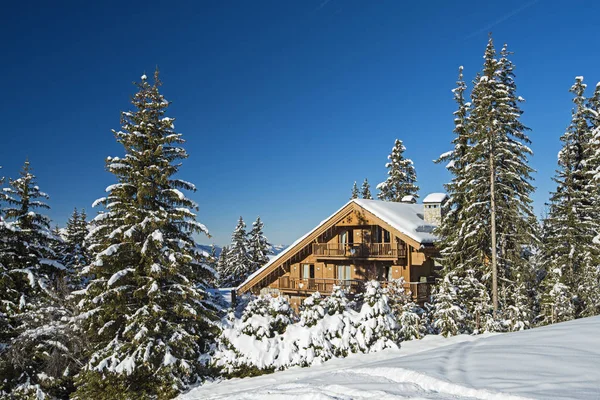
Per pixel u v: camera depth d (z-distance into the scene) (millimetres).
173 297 17031
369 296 17453
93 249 17891
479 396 6949
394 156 47125
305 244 32344
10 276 18875
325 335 16844
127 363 15266
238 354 16641
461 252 23781
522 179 23484
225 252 65625
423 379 8281
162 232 17797
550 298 23578
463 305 19938
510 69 24609
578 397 6156
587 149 26516
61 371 17328
